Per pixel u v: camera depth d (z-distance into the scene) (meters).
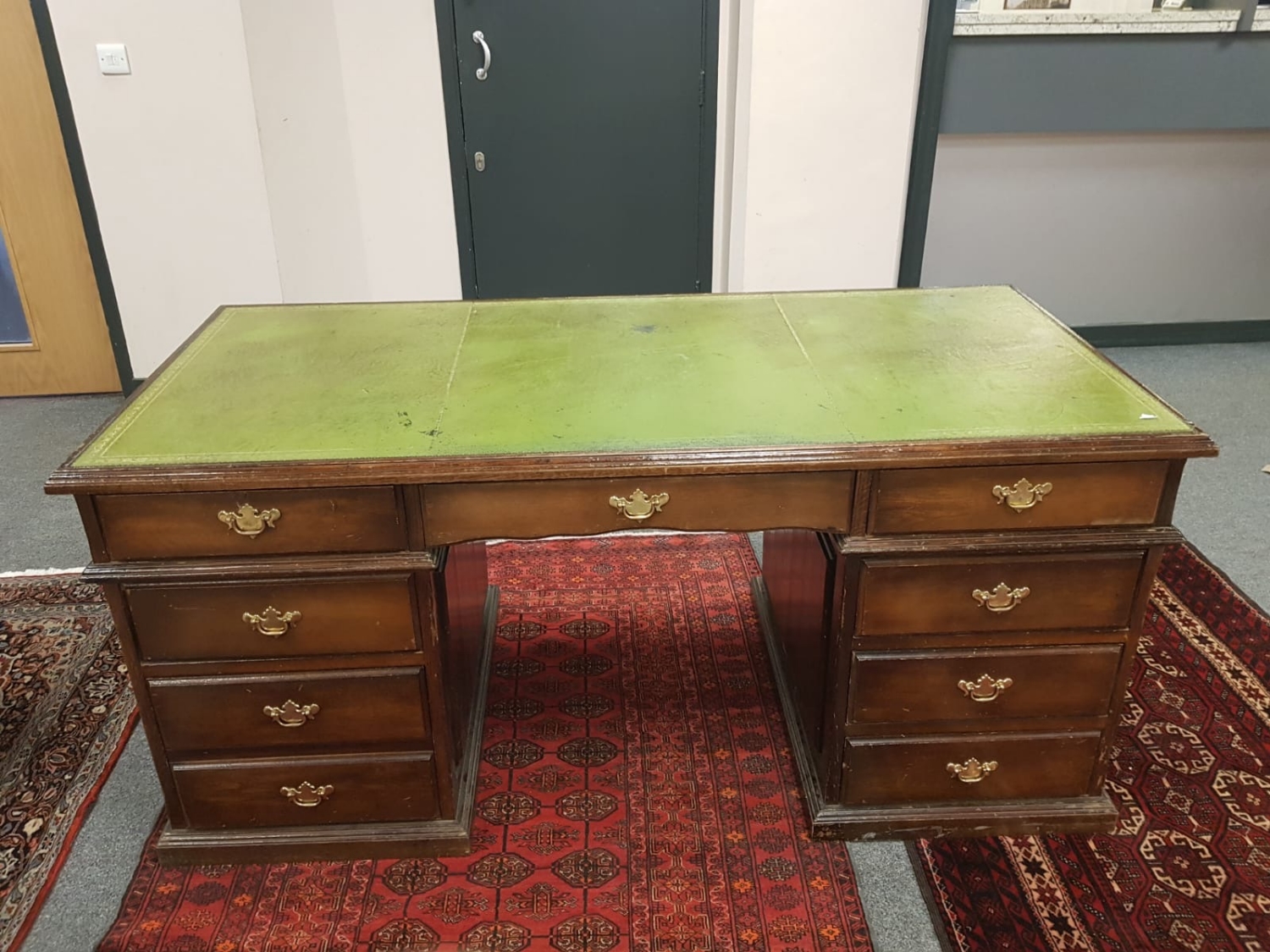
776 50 3.24
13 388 3.74
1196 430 1.59
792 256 3.58
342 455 1.54
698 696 2.24
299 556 1.61
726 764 2.05
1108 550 1.67
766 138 3.37
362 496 1.57
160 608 1.63
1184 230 3.95
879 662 1.73
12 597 2.60
